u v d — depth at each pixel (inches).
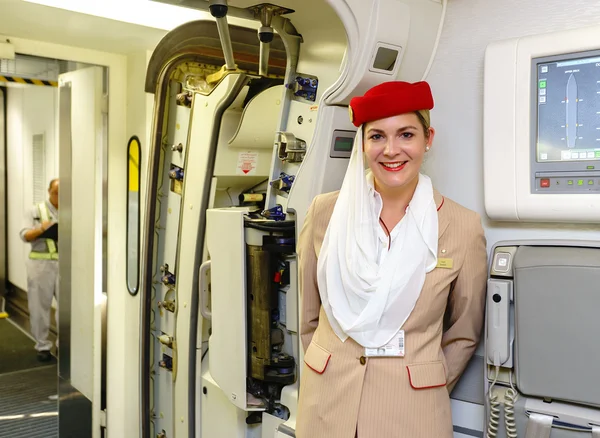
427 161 78.0
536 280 59.5
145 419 120.9
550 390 58.9
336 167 80.4
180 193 111.8
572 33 61.3
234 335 89.4
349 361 64.7
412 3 70.8
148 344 119.6
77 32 118.6
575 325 57.2
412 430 61.7
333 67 79.7
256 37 106.0
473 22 72.5
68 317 153.9
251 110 98.2
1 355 229.9
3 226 309.9
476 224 65.0
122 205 140.7
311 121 83.0
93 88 137.8
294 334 85.8
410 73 76.4
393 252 62.7
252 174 107.9
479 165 72.7
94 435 142.3
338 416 64.2
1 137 308.8
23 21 110.6
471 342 67.8
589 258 57.4
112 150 138.4
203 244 104.7
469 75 73.1
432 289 63.2
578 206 61.6
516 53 65.1
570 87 61.9
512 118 65.7
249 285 86.8
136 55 134.6
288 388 87.0
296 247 81.2
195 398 107.9
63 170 152.9
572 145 62.0
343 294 65.1
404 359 62.9
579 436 56.8
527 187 65.2
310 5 77.7
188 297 106.7
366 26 68.2
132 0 108.5
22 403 181.3
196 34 103.1
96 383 141.6
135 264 137.0
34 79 151.6
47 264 219.9
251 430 95.0
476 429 72.4
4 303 301.0
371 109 61.8
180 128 111.5
